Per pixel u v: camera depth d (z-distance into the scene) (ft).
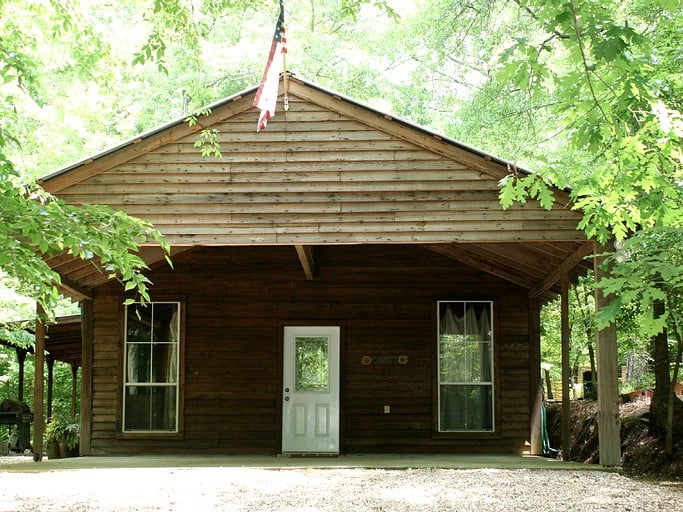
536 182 22.44
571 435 44.32
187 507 23.79
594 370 50.29
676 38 31.40
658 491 26.78
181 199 33.19
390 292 43.11
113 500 24.93
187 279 43.24
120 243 18.63
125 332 42.93
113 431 42.32
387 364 42.70
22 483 28.55
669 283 24.17
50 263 34.78
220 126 33.63
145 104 67.67
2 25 27.86
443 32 53.57
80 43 30.63
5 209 17.26
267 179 33.30
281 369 42.63
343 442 42.09
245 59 65.77
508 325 42.88
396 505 24.12
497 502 24.59
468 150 32.71
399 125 33.19
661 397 38.01
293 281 43.19
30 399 73.72
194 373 42.65
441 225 32.73
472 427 42.39
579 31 17.53
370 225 32.91
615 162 21.42
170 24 29.07
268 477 30.22
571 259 34.94
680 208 22.25
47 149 37.96
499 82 19.20
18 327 46.52
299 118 33.63
